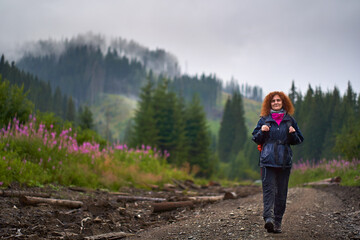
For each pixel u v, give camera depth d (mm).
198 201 7125
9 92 10281
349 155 14938
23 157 7625
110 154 11445
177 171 14836
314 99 40062
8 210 4328
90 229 4051
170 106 43094
